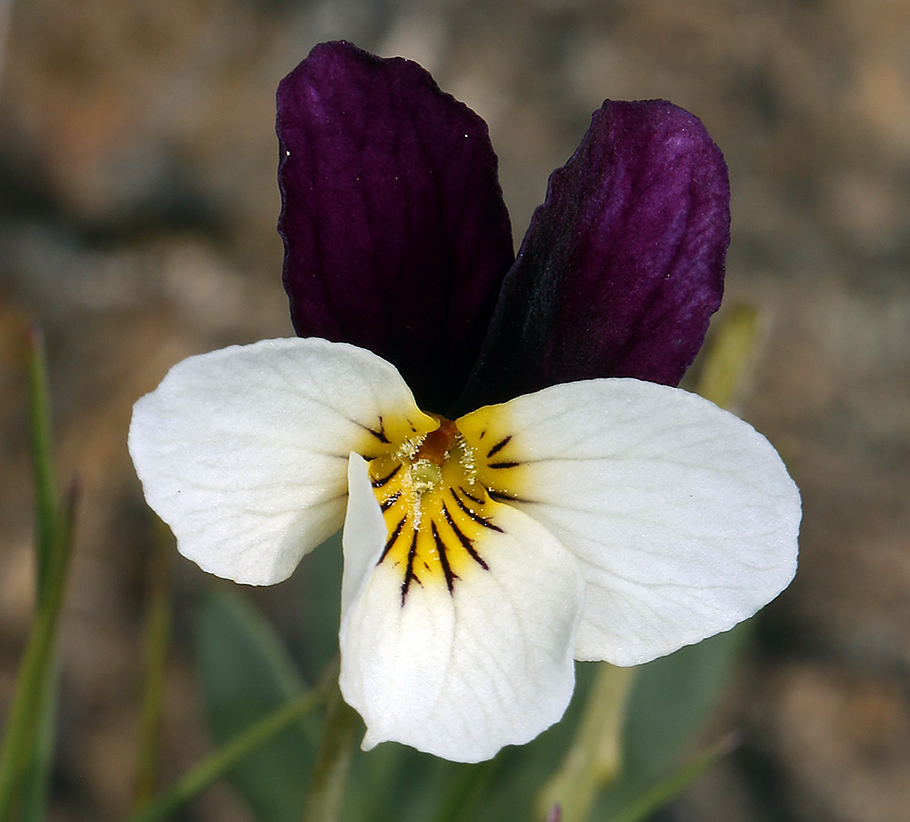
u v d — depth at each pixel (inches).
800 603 5.7
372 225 3.3
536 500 3.3
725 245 3.4
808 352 6.3
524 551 3.3
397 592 3.3
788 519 3.2
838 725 5.5
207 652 4.5
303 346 3.1
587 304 3.4
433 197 3.3
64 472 6.2
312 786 3.6
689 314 3.4
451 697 3.2
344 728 3.5
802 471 6.0
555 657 3.2
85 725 5.8
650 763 4.4
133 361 6.5
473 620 3.3
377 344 3.4
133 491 6.2
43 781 4.1
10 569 6.0
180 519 3.2
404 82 3.3
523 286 3.4
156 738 4.4
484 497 3.4
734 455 3.2
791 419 6.1
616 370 3.4
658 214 3.4
